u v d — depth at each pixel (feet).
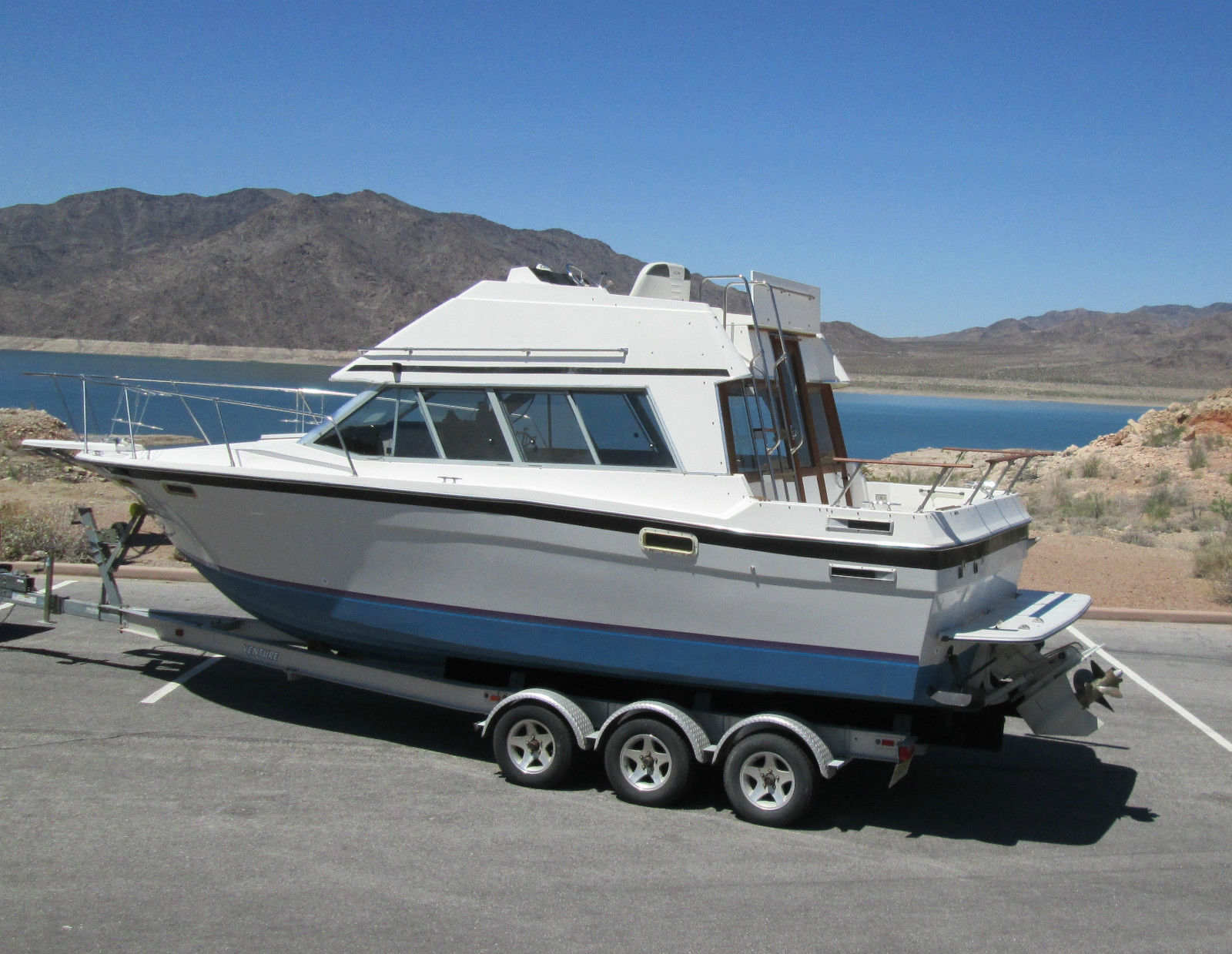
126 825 19.90
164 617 28.17
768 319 23.86
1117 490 78.74
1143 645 35.40
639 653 21.33
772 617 20.12
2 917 16.39
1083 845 20.18
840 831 20.65
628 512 20.68
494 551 22.06
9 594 30.25
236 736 25.04
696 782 22.00
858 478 28.04
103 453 27.76
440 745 24.91
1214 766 24.80
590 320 22.74
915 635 19.19
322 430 25.29
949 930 16.61
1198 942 16.35
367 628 24.14
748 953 15.76
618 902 17.29
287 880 17.81
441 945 15.81
